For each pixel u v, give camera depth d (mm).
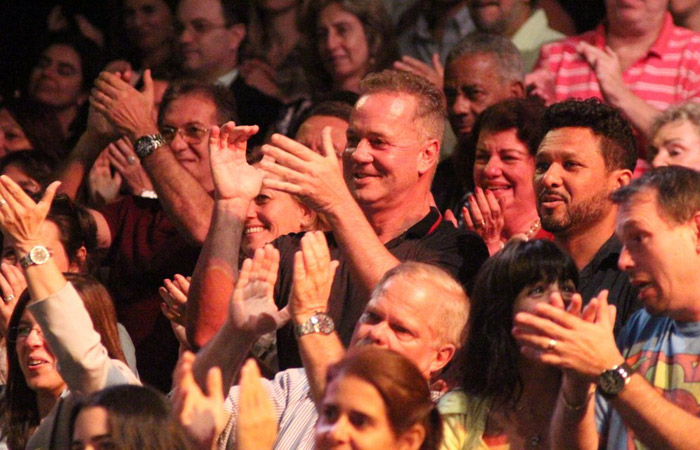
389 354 6996
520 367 8305
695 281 8391
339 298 10742
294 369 9727
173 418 7859
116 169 15812
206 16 18656
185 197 13320
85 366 9164
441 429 7082
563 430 7805
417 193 11094
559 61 16062
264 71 18500
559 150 10547
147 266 13820
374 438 6820
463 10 17453
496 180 12273
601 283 10133
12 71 19484
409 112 10953
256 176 11180
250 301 9180
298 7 18375
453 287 8891
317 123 13227
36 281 9211
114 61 19234
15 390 10508
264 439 7246
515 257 8445
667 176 8484
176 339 13430
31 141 17531
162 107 14562
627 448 8508
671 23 15703
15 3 19547
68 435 8109
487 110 12617
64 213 12164
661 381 8531
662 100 15430
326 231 11445
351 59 17062
